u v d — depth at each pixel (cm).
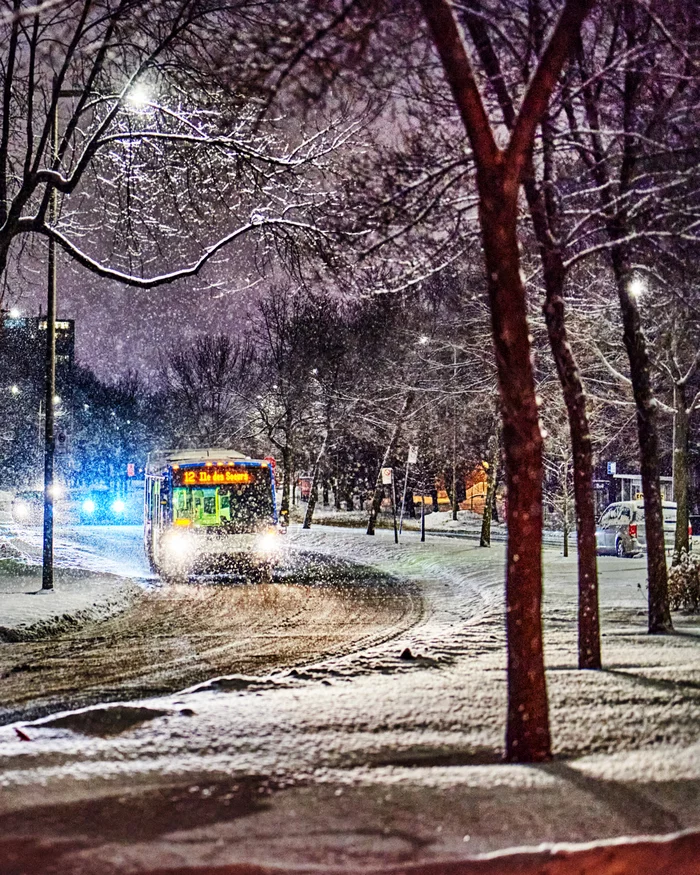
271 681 1202
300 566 3584
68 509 7994
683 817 641
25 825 624
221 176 1895
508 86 1194
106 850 575
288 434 5719
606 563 3112
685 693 1023
